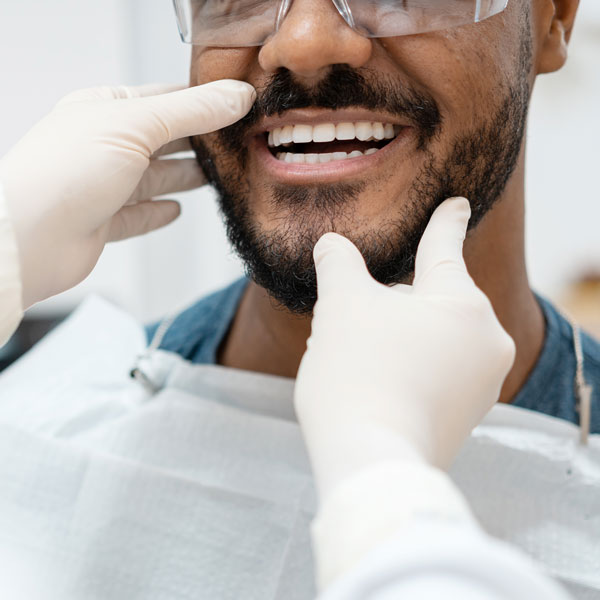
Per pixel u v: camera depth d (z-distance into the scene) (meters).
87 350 0.97
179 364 0.89
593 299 1.85
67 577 0.76
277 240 0.69
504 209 0.80
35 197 0.65
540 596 0.31
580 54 1.71
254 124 0.72
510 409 0.80
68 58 1.68
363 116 0.68
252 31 0.69
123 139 0.69
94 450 0.81
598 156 1.84
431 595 0.31
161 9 1.71
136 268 1.83
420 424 0.49
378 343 0.52
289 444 0.80
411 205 0.69
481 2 0.63
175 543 0.76
